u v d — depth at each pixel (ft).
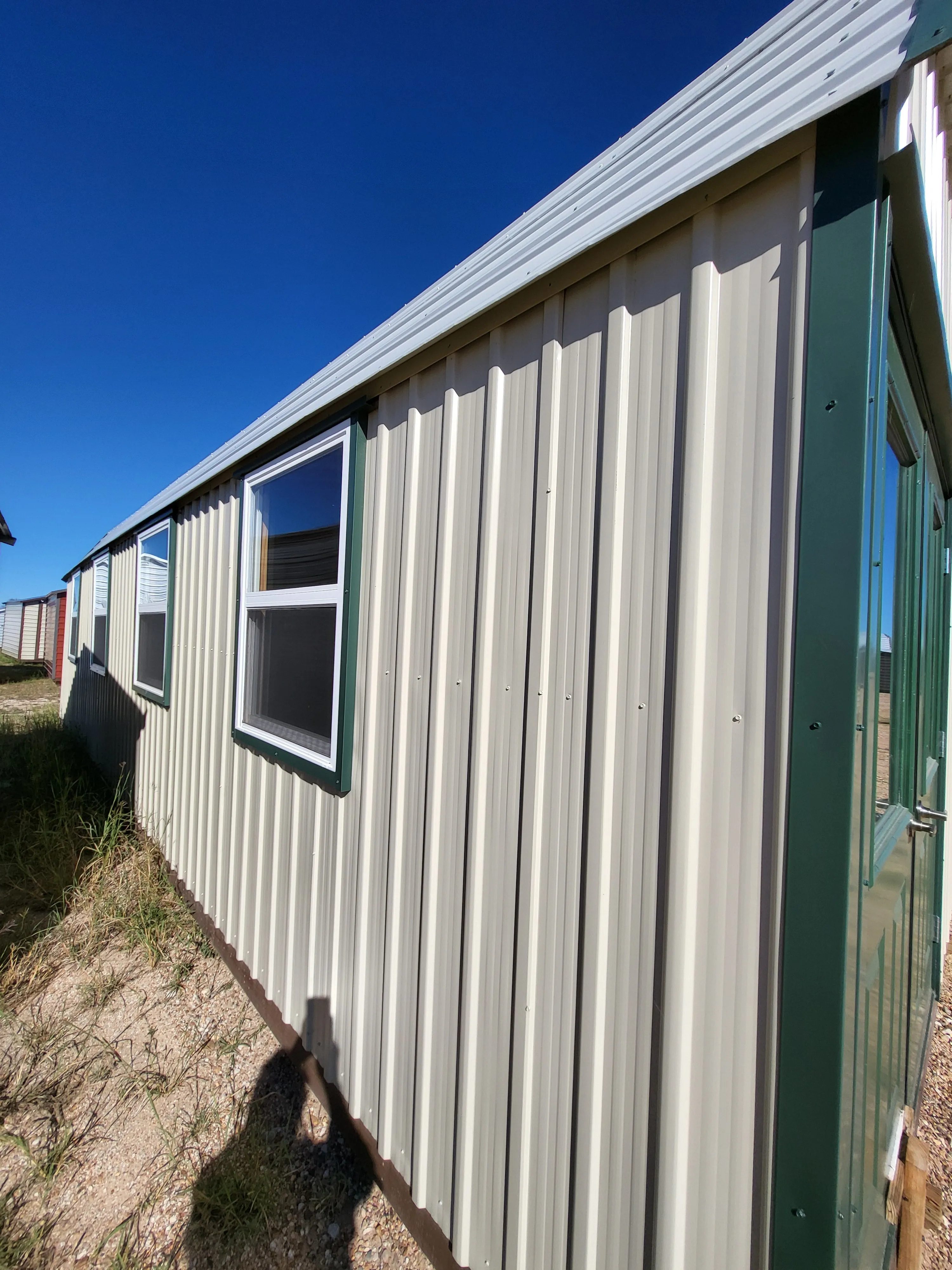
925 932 7.20
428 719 5.39
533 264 4.31
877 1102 4.08
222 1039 7.82
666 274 3.59
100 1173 6.00
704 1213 3.13
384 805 5.98
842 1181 2.82
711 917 3.17
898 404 4.43
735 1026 3.06
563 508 4.15
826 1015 2.71
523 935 4.25
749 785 3.05
